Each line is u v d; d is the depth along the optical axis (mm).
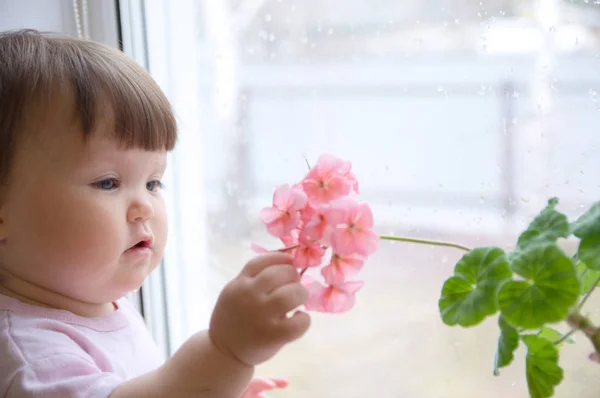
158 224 859
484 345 968
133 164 817
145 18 1084
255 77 1099
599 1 842
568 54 867
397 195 1014
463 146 960
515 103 913
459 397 989
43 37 853
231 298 680
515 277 710
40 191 773
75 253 781
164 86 1106
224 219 1144
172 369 715
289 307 662
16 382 734
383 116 1017
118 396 720
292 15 1063
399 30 991
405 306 1021
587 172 866
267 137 1103
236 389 706
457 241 976
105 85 802
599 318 848
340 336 1063
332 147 1058
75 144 776
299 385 1086
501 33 914
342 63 1037
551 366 628
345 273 679
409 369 1023
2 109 781
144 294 1114
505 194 933
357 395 1058
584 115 864
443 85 966
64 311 838
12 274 830
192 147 1135
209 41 1113
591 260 609
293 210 669
